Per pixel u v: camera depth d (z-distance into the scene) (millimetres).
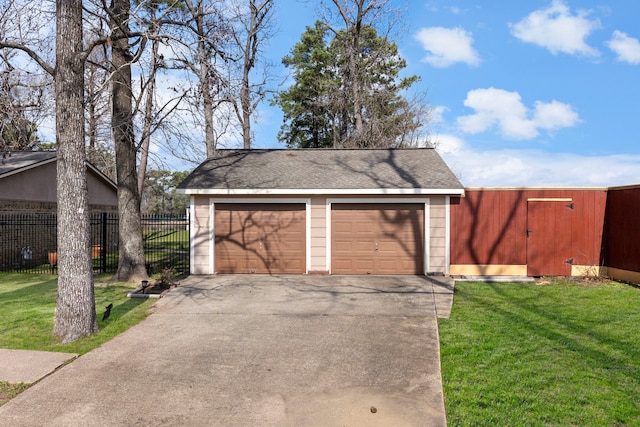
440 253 12180
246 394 4648
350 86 25797
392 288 10414
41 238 18188
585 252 11766
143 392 4703
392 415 4137
